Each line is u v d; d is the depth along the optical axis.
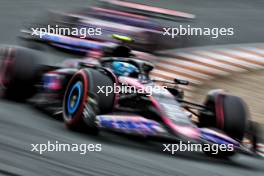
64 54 42.62
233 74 43.34
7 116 23.58
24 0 57.59
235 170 20.69
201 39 52.28
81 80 23.08
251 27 59.00
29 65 28.25
